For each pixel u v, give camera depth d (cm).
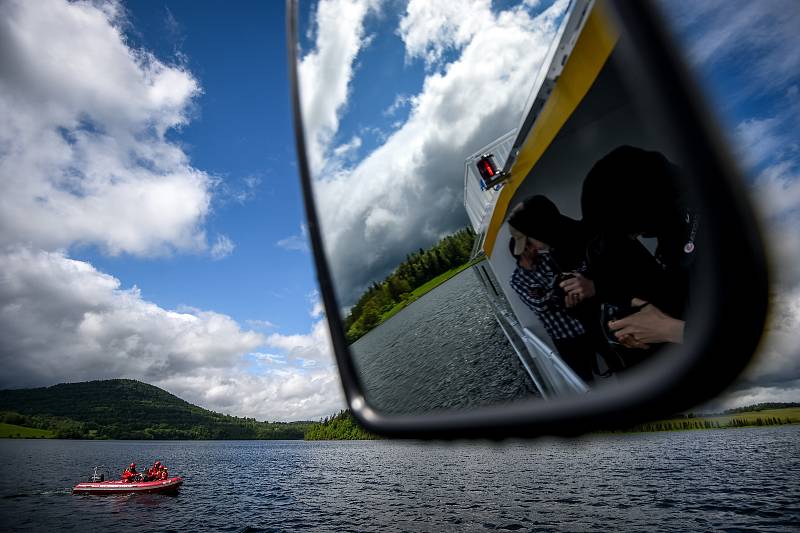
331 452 13488
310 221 129
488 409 69
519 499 3972
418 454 10769
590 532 2714
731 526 2639
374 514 3559
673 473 5238
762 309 43
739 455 6588
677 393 47
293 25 141
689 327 48
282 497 4744
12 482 6006
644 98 52
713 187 47
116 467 8681
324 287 124
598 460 7525
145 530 3116
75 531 3092
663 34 52
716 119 49
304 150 133
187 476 7225
